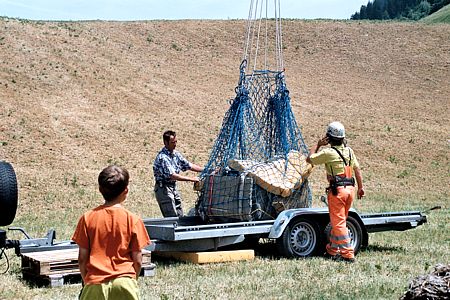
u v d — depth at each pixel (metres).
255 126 11.41
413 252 10.80
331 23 52.31
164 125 28.50
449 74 44.03
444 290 6.43
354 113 34.78
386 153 28.92
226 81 37.22
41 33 37.12
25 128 24.86
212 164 11.50
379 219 11.01
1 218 8.16
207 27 47.03
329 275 8.81
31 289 8.13
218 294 7.73
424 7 132.88
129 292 4.85
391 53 47.12
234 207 10.46
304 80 39.91
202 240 9.87
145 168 23.30
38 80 30.55
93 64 34.72
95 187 20.59
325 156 10.07
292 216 10.07
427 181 25.62
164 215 11.31
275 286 8.12
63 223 15.11
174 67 38.06
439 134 32.59
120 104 30.12
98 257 4.89
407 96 39.44
